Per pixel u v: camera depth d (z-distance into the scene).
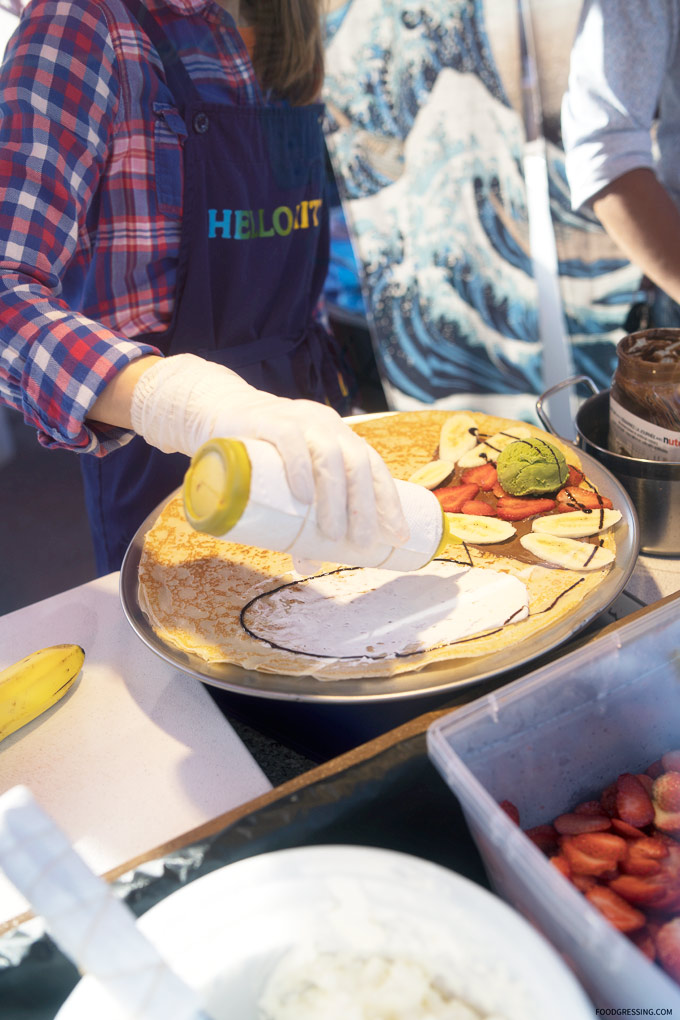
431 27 2.50
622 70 1.65
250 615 0.95
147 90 1.21
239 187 1.37
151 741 0.86
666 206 1.69
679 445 1.07
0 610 2.89
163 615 0.96
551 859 0.61
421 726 0.70
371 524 0.78
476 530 1.06
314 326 1.72
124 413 1.00
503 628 0.88
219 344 1.49
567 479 1.13
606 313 2.97
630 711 0.69
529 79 2.60
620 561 0.97
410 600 0.95
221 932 0.49
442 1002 0.47
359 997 0.47
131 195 1.27
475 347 3.05
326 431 0.79
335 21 2.45
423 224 2.80
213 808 0.77
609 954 0.44
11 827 0.37
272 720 0.88
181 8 1.27
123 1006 0.40
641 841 0.60
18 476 3.76
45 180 1.07
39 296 1.05
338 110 2.58
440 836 0.68
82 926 0.38
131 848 0.73
